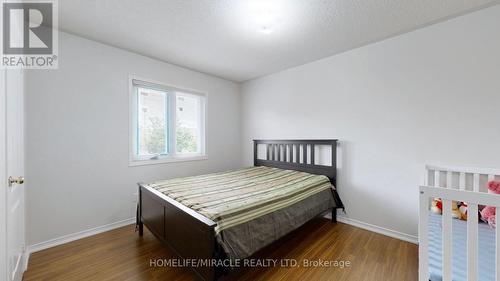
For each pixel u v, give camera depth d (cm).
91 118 238
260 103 380
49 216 211
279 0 169
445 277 99
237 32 221
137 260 187
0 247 105
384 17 193
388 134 238
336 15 190
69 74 223
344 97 272
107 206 251
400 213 230
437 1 170
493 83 180
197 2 173
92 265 180
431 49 209
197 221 140
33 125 202
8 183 114
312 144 300
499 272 90
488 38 182
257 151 382
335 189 271
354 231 249
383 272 173
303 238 231
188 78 335
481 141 186
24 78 187
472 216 94
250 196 188
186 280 161
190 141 349
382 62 241
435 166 204
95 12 187
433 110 209
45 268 175
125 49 263
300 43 246
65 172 221
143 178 283
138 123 286
